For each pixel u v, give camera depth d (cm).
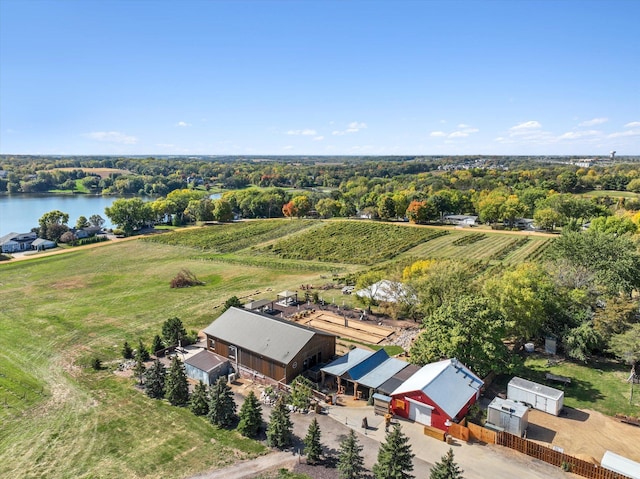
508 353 4022
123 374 4319
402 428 3359
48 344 5072
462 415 3412
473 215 15075
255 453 3062
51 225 12000
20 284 7781
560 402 3497
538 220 11950
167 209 15262
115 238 12706
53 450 3125
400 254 9638
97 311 6241
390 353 4684
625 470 2669
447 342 3869
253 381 4162
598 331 4222
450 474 2348
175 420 3497
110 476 2839
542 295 4566
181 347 4853
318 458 2983
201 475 2834
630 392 3778
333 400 3744
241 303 6316
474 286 5019
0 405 3766
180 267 8994
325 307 6269
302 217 15825
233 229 13300
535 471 2838
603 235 5634
